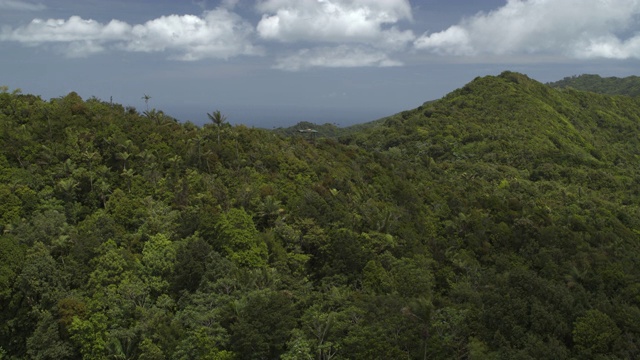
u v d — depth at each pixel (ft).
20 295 127.85
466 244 209.56
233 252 147.23
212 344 110.22
